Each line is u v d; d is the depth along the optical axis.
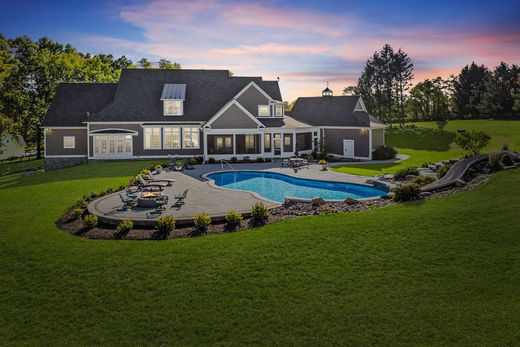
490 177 22.77
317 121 47.72
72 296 11.18
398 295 10.81
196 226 16.64
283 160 38.38
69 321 10.03
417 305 10.33
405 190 20.23
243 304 10.58
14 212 20.11
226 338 9.23
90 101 46.03
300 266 12.58
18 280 12.21
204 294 11.10
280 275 12.05
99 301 10.89
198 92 47.03
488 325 9.42
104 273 12.44
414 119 105.19
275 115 45.91
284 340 9.11
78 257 13.68
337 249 13.75
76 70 65.44
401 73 89.25
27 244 15.07
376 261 12.79
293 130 43.06
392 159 43.06
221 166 37.69
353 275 11.95
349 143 44.78
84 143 43.81
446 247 13.59
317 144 46.66
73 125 43.38
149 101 45.16
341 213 18.11
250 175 33.34
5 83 58.66
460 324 9.50
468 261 12.57
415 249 13.54
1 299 11.13
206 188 25.48
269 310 10.27
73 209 20.25
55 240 15.48
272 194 25.22
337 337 9.17
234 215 17.20
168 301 10.80
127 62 88.69
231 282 11.71
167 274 12.27
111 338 9.30
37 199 23.56
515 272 11.77
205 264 12.88
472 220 15.79
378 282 11.51
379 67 90.50
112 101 46.41
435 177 25.94
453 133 66.69
